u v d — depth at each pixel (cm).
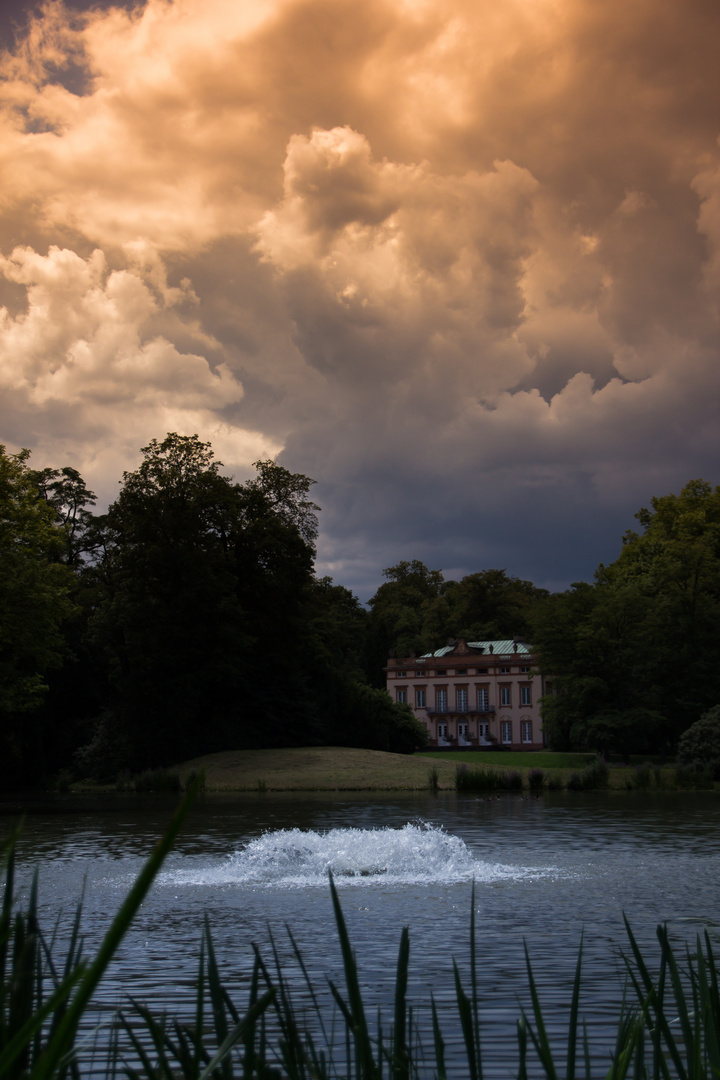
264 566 5688
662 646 5778
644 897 1232
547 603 6041
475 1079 143
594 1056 552
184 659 5091
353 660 9600
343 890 1345
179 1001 713
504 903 1199
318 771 4525
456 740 9369
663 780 4294
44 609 3497
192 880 1459
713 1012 158
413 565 12356
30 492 3700
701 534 6706
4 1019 106
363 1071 126
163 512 5147
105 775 5012
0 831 2408
